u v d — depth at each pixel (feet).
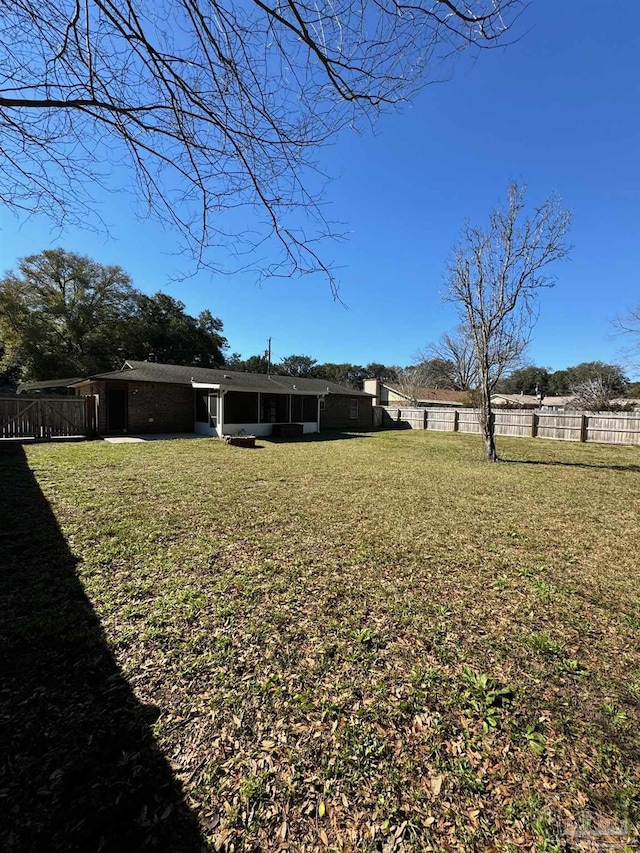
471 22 6.12
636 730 6.11
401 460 34.09
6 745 5.60
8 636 8.18
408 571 11.85
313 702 6.61
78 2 5.75
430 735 5.98
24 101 6.24
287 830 4.59
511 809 4.85
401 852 4.36
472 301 34.53
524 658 7.89
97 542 13.52
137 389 50.83
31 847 4.28
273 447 42.24
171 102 6.95
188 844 4.40
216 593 10.21
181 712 6.32
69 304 85.92
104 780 5.12
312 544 13.82
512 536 15.17
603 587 11.07
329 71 6.63
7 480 22.56
